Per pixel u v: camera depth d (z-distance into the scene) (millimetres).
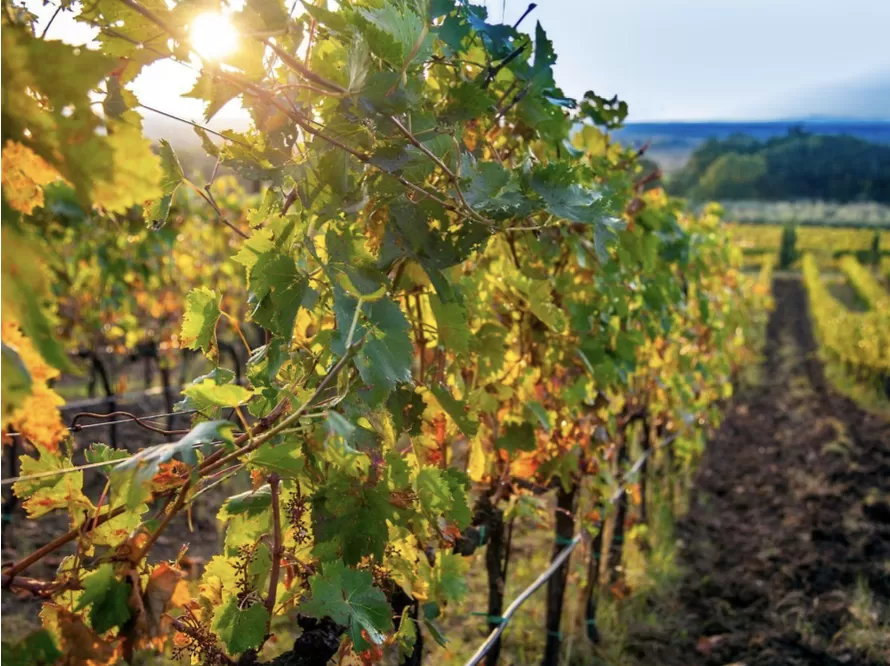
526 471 2725
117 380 8758
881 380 11508
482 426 2395
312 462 1400
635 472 4395
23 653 866
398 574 1682
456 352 1807
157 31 1281
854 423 9570
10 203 829
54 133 773
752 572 5184
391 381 1297
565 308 2693
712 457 8141
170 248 7219
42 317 770
